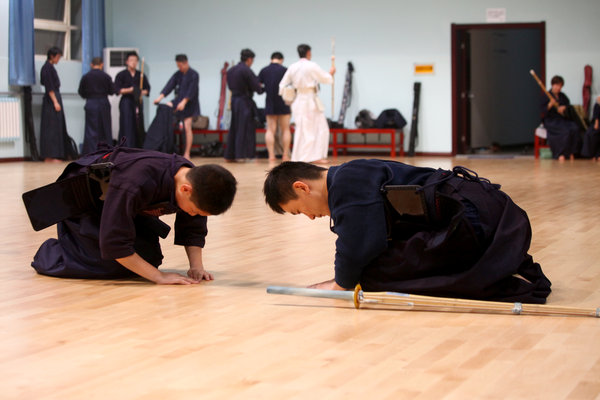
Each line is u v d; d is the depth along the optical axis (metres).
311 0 12.37
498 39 13.98
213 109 12.95
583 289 2.59
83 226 2.74
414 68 12.08
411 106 12.14
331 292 2.31
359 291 2.27
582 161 10.42
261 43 12.66
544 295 2.37
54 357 1.86
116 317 2.25
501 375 1.69
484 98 13.55
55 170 9.24
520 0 11.70
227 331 2.08
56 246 2.92
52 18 11.97
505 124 14.38
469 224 2.23
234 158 10.63
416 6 12.00
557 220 4.37
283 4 12.49
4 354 1.89
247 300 2.47
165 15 13.00
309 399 1.55
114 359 1.84
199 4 12.84
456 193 2.30
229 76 10.49
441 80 12.02
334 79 12.37
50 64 11.08
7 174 8.52
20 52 11.02
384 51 12.16
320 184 2.36
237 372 1.72
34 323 2.19
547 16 11.61
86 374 1.73
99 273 2.77
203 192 2.46
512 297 2.29
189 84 11.16
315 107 10.06
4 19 10.97
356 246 2.27
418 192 2.26
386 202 2.30
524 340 1.96
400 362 1.79
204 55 12.91
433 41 11.99
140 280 2.80
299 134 10.08
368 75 12.25
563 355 1.83
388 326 2.12
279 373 1.71
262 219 4.62
